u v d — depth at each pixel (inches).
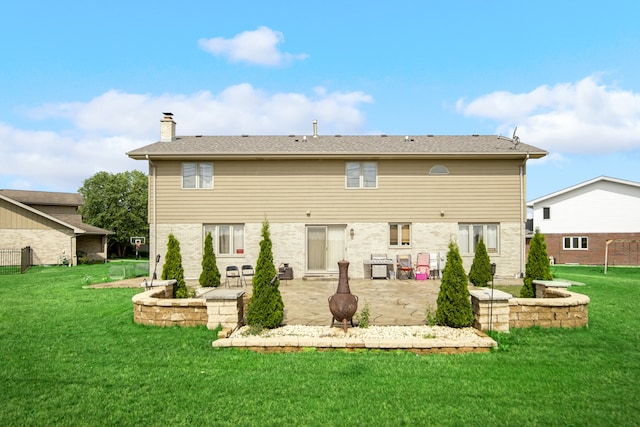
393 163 730.8
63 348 288.4
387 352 281.3
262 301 333.1
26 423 181.8
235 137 837.2
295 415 190.1
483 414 191.0
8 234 1181.7
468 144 767.7
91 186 2176.4
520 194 725.9
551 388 219.8
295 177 730.2
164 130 790.5
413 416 189.0
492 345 284.7
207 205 725.9
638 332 325.4
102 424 181.8
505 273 722.8
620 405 199.9
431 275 721.6
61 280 732.0
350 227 727.7
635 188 1259.8
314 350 284.8
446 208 729.0
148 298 364.5
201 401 203.9
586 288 566.9
